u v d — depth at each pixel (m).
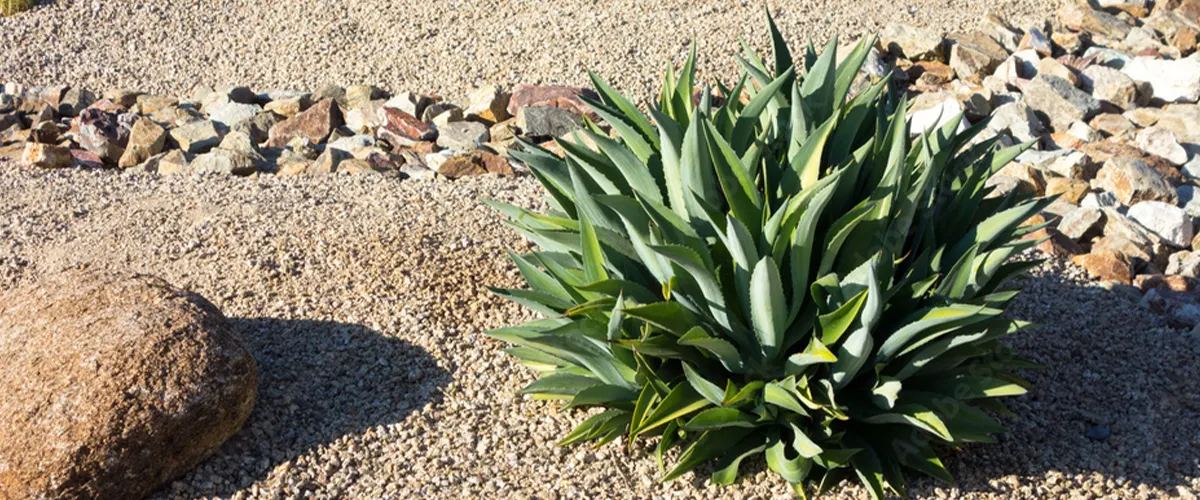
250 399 2.14
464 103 3.47
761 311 1.92
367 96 3.50
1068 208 2.92
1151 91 3.52
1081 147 3.23
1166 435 2.21
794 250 1.92
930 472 2.04
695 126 1.91
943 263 2.05
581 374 2.15
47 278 2.25
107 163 3.25
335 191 2.89
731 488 2.07
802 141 2.02
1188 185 3.06
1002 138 3.25
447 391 2.25
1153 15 3.90
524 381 2.27
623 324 2.05
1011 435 2.19
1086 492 2.08
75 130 3.34
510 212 2.24
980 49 3.58
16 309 2.17
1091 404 2.28
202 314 2.15
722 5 3.81
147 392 2.04
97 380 2.04
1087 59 3.62
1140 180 2.96
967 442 2.14
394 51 3.72
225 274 2.50
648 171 2.02
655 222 1.93
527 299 2.13
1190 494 2.08
